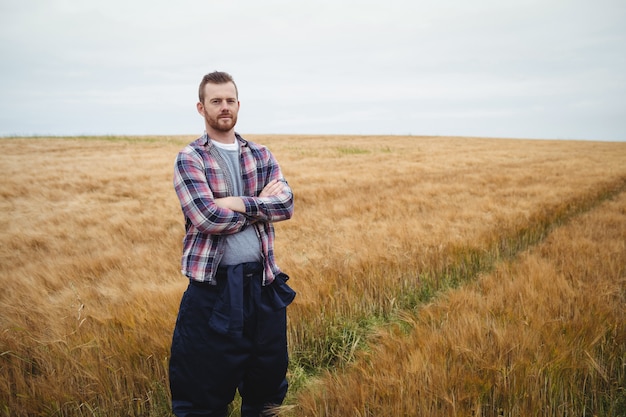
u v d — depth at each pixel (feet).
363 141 148.05
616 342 9.71
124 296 12.62
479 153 92.53
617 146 135.85
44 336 9.89
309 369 10.94
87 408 8.37
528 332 9.54
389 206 29.48
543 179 46.42
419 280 15.94
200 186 6.72
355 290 14.10
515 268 15.61
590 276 14.61
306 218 26.66
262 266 7.22
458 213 26.32
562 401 8.21
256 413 8.05
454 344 9.16
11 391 8.50
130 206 31.96
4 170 55.52
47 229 25.25
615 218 25.11
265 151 7.80
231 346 6.95
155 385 8.92
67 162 66.13
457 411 7.39
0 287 13.66
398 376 8.27
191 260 6.83
